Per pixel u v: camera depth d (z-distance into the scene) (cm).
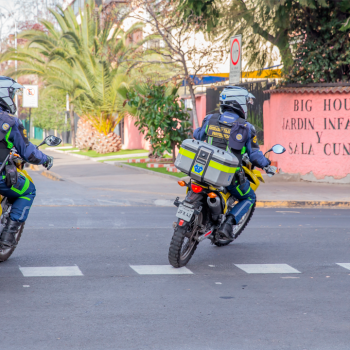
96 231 1254
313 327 652
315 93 2389
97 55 4016
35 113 6369
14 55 4466
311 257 1033
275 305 737
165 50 3353
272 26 2466
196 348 582
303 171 2433
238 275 896
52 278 855
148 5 2758
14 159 837
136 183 2334
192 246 952
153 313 695
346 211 1706
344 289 820
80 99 4247
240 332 632
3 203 876
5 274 873
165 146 2914
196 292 795
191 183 905
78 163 3503
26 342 592
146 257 1007
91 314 688
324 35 2422
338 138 2347
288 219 1505
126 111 3769
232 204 1000
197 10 2502
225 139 929
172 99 2930
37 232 1227
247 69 2805
